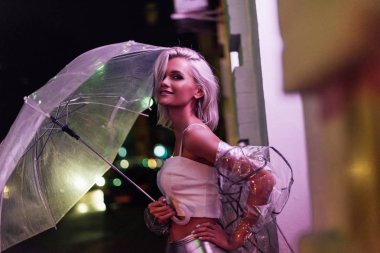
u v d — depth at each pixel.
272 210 2.74
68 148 3.19
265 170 2.67
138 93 3.30
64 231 11.30
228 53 5.71
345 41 3.49
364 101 3.45
